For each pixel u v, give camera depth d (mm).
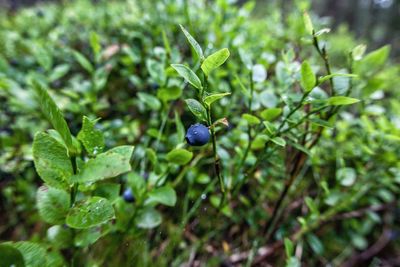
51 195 89
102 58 212
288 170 169
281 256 189
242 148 153
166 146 159
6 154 183
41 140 78
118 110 219
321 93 125
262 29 261
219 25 210
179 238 170
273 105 139
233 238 193
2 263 78
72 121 197
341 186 199
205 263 176
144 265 148
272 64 204
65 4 395
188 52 222
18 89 189
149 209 134
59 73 188
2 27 353
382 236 250
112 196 100
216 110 170
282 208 186
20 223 193
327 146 198
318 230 224
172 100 157
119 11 290
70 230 108
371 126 173
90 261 138
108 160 77
